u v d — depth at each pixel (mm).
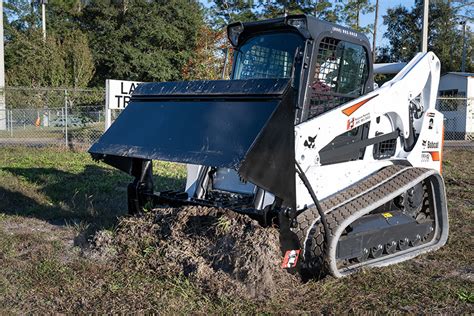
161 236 5129
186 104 5055
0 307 4297
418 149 6395
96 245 5430
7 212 7855
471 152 17953
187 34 37000
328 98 5309
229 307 4258
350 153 5562
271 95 4449
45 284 4770
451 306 4500
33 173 11266
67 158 13992
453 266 5668
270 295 4395
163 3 37375
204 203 5211
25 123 21984
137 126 5285
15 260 5449
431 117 6555
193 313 4172
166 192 5695
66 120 17312
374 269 5305
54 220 7430
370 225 5488
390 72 7125
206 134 4625
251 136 4297
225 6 33781
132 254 5102
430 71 6516
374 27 37594
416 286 4926
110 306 4254
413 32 51375
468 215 7988
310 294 4652
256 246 4426
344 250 5160
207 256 4707
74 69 29297
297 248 4648
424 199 6570
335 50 5355
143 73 36750
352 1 34750
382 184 5633
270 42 5574
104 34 37562
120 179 10711
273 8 33500
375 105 5672
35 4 50562
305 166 4906
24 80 28453
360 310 4301
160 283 4668
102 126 19000
